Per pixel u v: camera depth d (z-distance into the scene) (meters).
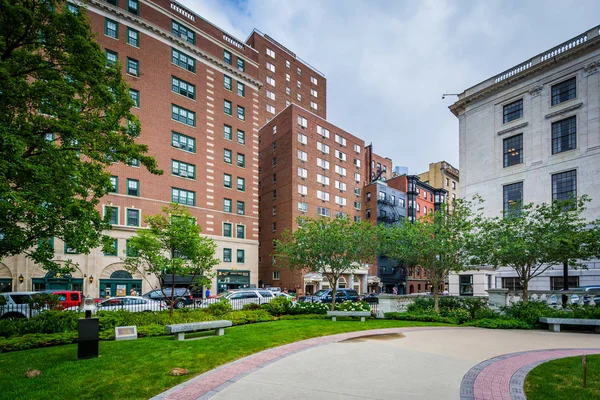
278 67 62.81
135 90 34.16
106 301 21.08
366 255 21.33
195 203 37.66
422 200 69.69
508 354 9.88
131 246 15.84
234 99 43.03
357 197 59.53
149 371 7.67
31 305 15.75
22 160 10.15
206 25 41.66
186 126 37.78
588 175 25.75
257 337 11.82
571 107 27.05
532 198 28.80
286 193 49.47
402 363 8.66
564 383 7.08
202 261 16.75
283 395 6.35
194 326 11.81
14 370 7.82
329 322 16.55
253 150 44.28
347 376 7.52
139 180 33.69
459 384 7.07
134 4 35.47
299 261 21.48
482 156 32.91
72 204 11.40
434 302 20.00
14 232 11.20
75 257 29.47
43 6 11.88
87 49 12.48
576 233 16.98
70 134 11.90
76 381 7.03
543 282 26.75
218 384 6.95
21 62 11.50
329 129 55.50
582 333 14.01
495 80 32.94
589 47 26.36
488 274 28.81
